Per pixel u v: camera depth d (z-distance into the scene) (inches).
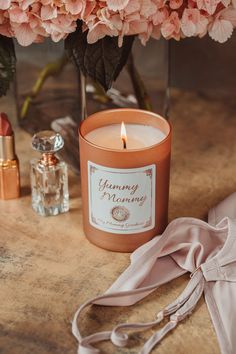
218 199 34.9
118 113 33.0
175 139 39.3
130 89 36.7
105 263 31.6
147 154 30.1
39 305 29.6
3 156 34.4
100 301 29.2
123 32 30.0
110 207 31.0
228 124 40.5
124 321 29.0
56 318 29.0
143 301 29.9
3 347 27.8
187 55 43.2
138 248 31.3
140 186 30.5
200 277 30.0
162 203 31.7
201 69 43.4
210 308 29.0
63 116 37.4
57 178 33.7
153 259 30.5
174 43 43.1
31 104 39.1
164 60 36.6
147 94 37.0
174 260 31.4
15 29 30.6
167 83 37.4
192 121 40.8
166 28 30.5
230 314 28.5
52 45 36.9
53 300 29.8
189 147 38.6
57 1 29.3
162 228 32.3
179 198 35.0
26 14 29.8
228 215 32.9
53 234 33.1
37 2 29.7
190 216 33.9
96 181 30.8
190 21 30.4
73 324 28.1
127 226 31.3
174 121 40.8
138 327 28.4
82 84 34.8
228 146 38.7
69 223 33.8
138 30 30.4
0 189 35.0
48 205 33.9
